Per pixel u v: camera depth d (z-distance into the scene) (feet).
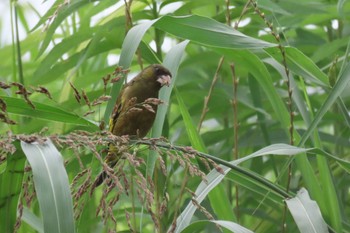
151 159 24.85
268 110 39.27
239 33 25.96
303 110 28.50
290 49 26.91
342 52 38.27
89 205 32.19
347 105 39.09
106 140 20.84
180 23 26.02
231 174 27.76
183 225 25.38
